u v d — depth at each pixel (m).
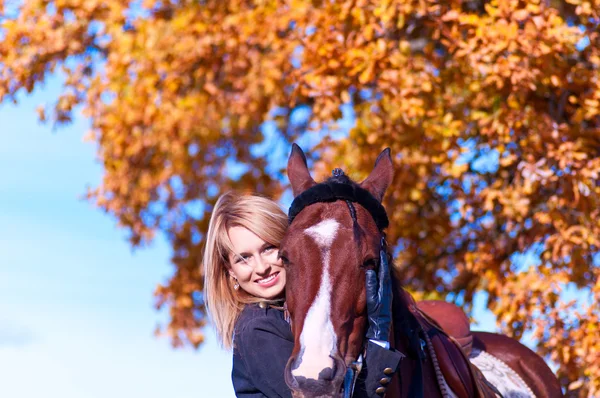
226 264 4.47
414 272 10.46
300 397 3.35
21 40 10.31
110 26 10.50
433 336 4.64
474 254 9.14
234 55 10.26
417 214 10.25
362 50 8.04
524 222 9.09
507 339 6.66
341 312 3.50
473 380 4.79
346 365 3.48
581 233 8.00
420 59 8.84
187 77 10.95
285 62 9.75
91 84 10.86
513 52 7.64
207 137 11.82
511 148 8.32
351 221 3.70
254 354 4.02
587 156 7.98
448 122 8.56
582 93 8.00
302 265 3.59
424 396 4.21
